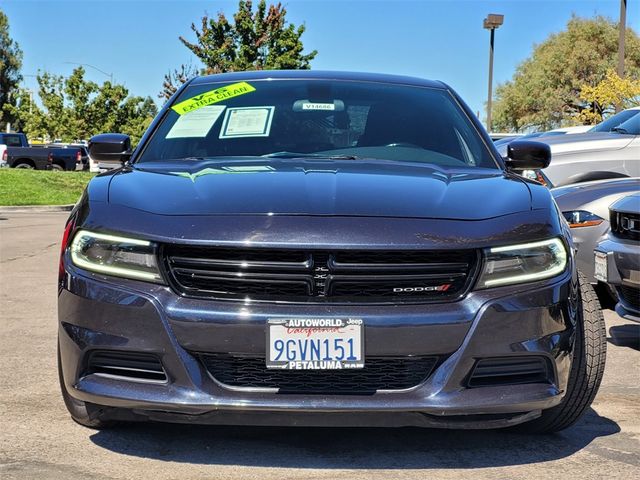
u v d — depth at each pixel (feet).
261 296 9.84
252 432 11.94
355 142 13.84
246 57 106.42
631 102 95.86
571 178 28.09
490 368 10.11
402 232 9.99
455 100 15.55
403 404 9.74
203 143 13.78
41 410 12.98
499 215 10.55
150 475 10.32
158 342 9.82
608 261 16.99
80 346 10.21
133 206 10.61
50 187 78.43
